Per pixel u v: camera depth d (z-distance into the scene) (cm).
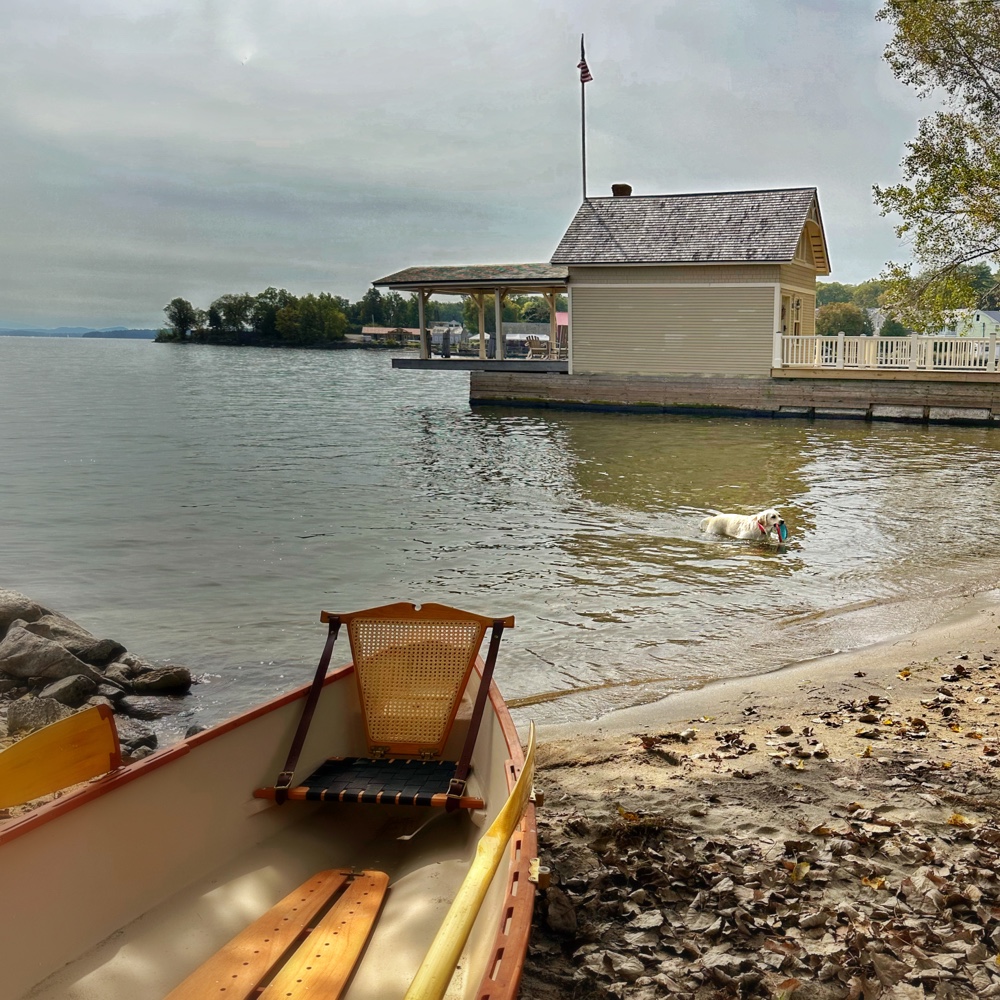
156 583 1105
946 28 1747
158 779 361
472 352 4853
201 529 1427
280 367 8669
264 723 430
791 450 2381
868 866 409
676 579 1095
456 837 420
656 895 389
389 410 3794
